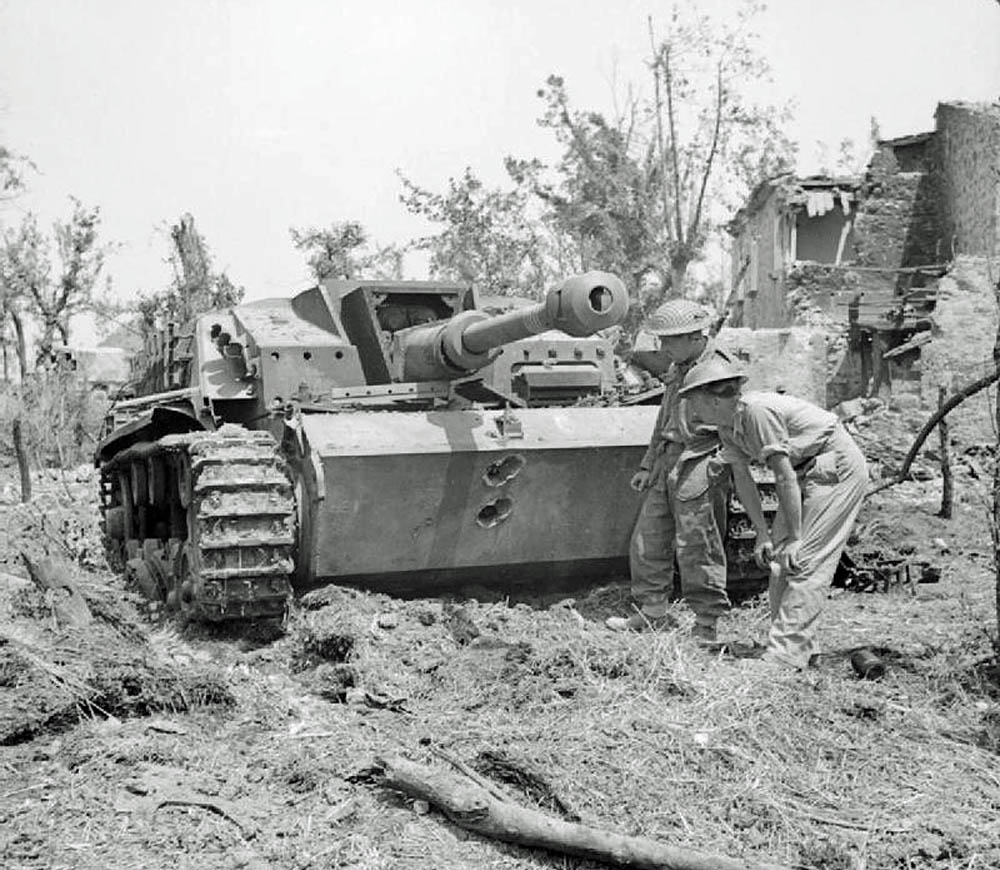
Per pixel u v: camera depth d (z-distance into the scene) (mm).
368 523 7789
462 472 7859
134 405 9555
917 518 12609
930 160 28250
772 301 29938
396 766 4914
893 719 5836
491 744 5371
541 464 8023
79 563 11461
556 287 6848
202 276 23906
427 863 4453
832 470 6691
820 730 5586
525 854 4551
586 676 6172
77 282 30172
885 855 4453
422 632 7254
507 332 7535
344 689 6551
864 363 26484
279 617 7656
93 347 30016
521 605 7938
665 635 6719
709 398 6996
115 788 5129
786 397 6750
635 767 5117
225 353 8734
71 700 5949
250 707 6289
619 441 8133
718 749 5277
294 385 8453
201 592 7457
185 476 7988
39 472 18141
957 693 6293
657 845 4383
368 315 8812
